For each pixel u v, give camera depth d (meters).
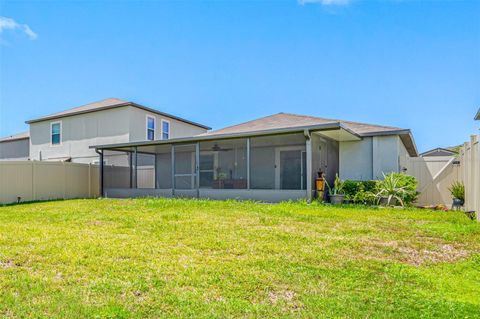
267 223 6.80
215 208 9.29
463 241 5.27
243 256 4.31
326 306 2.82
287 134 11.26
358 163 13.01
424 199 13.02
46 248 4.61
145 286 3.22
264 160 12.91
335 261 4.11
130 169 15.91
